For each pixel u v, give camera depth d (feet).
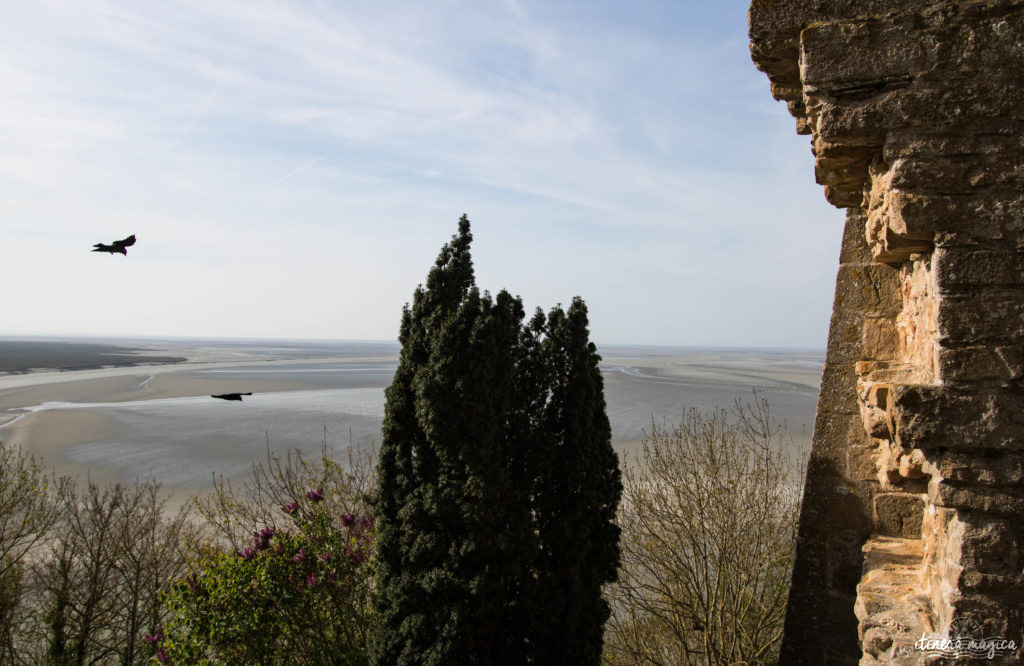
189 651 27.20
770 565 37.09
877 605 14.38
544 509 27.81
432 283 27.02
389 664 25.50
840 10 14.10
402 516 25.76
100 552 44.98
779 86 16.28
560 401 28.55
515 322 29.50
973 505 12.34
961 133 12.89
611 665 38.88
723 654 35.70
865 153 14.64
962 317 12.50
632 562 42.32
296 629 28.66
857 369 17.54
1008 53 12.73
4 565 44.65
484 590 24.70
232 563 28.86
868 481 18.30
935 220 12.83
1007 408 12.13
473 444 25.00
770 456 41.39
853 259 18.99
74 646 42.52
